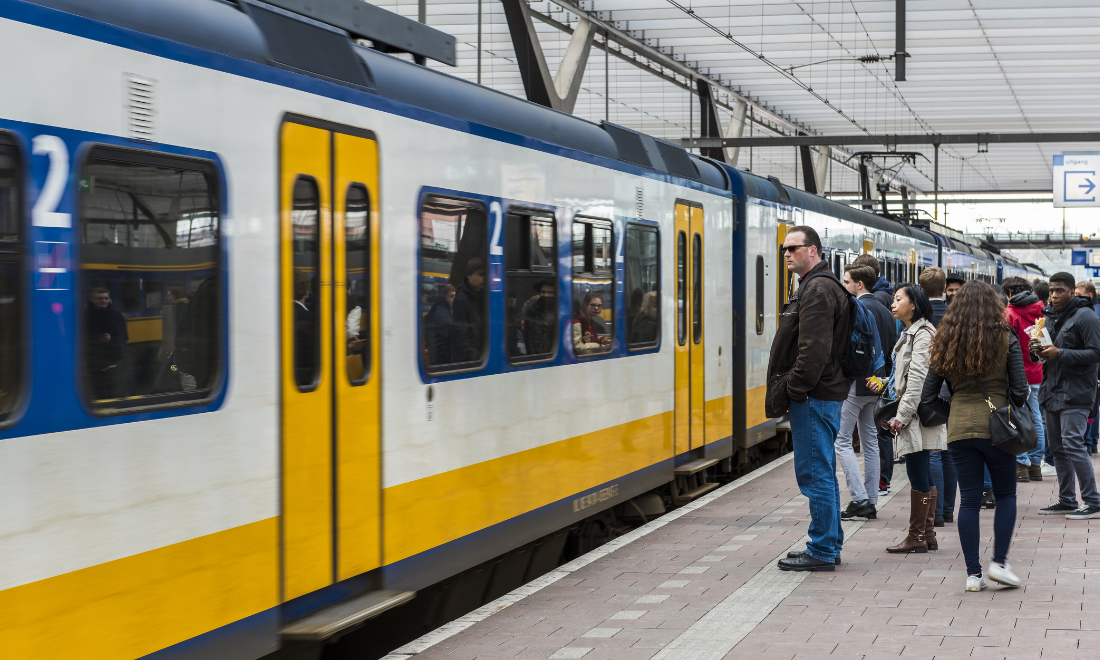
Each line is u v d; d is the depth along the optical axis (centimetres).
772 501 920
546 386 701
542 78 1900
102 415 368
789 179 5025
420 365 557
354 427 501
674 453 939
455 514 591
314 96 482
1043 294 1165
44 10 352
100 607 366
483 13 1986
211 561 414
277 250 455
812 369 634
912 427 704
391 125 538
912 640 515
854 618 557
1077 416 834
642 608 583
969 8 2042
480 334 621
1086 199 2653
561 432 724
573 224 746
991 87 2811
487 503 627
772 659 489
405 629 611
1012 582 611
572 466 741
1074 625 538
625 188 837
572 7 1952
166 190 399
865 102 3028
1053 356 826
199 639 409
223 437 421
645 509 917
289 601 463
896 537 771
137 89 387
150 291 390
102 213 371
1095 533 777
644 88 2819
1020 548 728
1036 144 4056
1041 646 503
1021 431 587
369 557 512
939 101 3017
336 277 492
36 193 347
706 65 2519
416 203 557
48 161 351
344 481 494
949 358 599
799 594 609
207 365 416
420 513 556
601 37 2244
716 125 2695
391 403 531
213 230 421
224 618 421
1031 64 2528
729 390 1095
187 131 409
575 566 686
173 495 397
